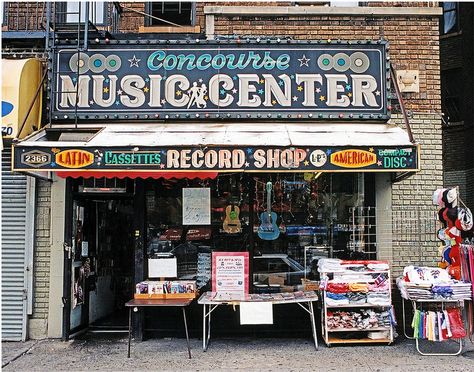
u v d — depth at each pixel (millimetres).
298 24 8844
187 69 8281
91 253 9195
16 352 7535
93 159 6730
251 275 8312
